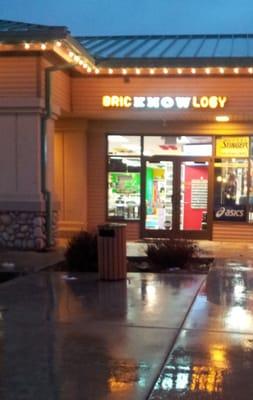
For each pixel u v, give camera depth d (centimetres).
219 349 598
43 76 1391
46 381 507
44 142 1409
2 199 1400
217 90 1566
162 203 1773
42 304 812
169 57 1516
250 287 945
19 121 1391
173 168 1762
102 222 1791
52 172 1465
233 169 1730
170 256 1203
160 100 1586
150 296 869
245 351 591
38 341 628
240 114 1577
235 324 700
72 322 710
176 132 1748
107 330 673
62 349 599
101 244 1005
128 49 1711
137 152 1773
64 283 979
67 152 1778
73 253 1146
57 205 1479
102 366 545
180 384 498
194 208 1759
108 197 1792
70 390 486
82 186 1772
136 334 656
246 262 1256
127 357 571
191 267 1213
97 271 1120
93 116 1697
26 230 1411
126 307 793
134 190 1783
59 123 1775
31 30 1295
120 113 1625
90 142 1788
